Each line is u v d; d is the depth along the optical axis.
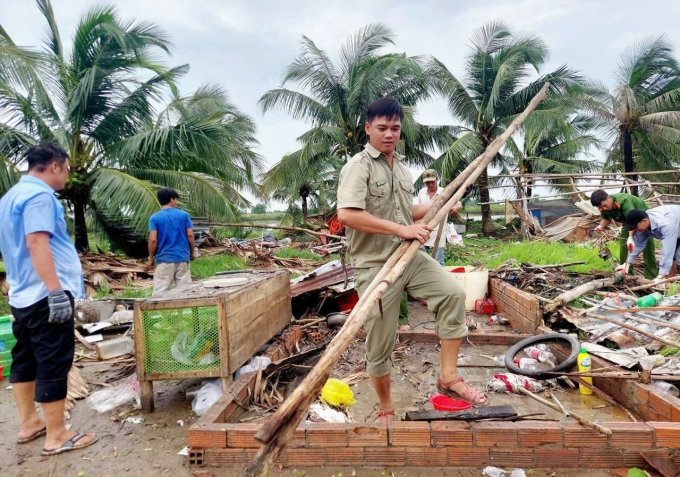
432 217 2.96
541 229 17.28
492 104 19.86
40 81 9.84
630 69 21.03
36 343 3.06
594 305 5.55
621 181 15.57
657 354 4.09
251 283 4.38
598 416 3.48
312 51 19.61
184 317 3.66
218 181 13.37
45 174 3.16
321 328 5.90
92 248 14.84
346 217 2.82
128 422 3.55
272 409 3.63
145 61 13.40
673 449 2.76
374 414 3.65
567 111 20.20
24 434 3.29
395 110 2.89
